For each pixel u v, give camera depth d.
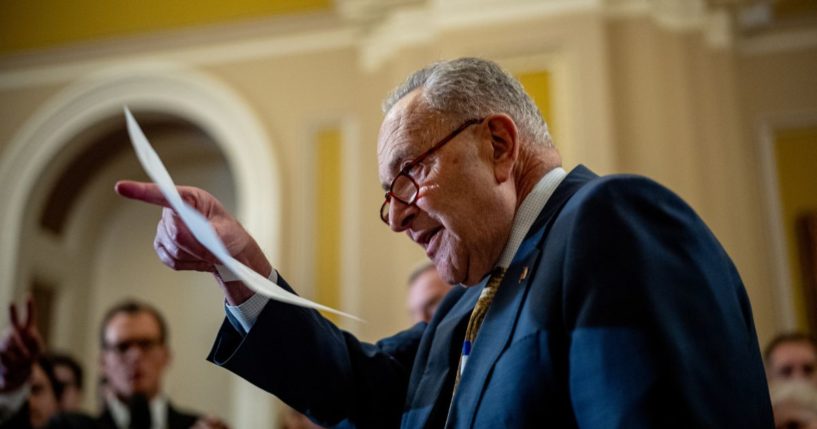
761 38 5.16
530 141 1.38
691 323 1.03
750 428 1.00
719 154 4.70
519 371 1.10
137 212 7.21
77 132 6.04
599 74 4.65
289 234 5.33
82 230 6.87
